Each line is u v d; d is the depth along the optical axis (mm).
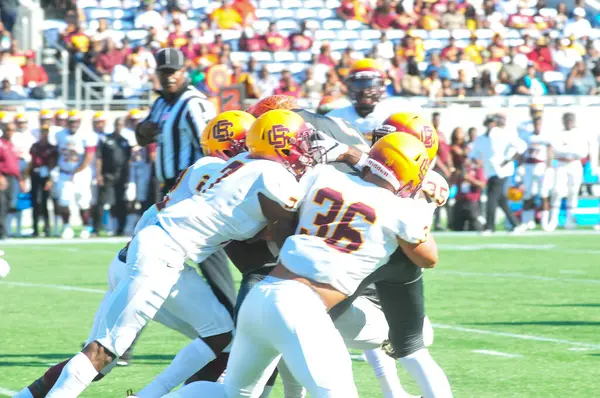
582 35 68062
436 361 18625
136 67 55531
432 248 12055
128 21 62125
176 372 13766
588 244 42438
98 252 38938
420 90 57250
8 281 30250
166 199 14555
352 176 12125
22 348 19797
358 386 16750
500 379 17062
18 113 47312
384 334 14094
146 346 20062
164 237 12922
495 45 62031
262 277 14047
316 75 58344
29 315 23875
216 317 13875
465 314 24109
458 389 16328
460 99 57250
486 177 47094
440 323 22844
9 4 60438
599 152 58438
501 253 38688
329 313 12125
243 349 11914
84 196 44656
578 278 31125
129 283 12898
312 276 11664
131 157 45406
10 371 17641
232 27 62469
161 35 59188
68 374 12625
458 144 48062
